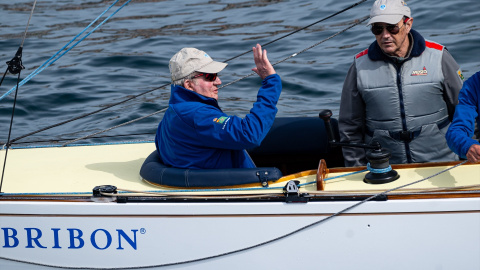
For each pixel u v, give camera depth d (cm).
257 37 3525
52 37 3916
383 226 1241
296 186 1252
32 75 1502
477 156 1206
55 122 2564
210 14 4191
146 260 1311
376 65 1398
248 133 1276
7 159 1597
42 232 1321
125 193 1338
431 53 1378
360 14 3666
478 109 1291
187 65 1322
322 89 2702
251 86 2819
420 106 1385
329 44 3247
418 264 1250
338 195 1241
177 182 1342
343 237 1257
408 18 1364
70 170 1512
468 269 1240
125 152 1628
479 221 1214
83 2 4872
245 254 1286
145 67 3238
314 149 1574
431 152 1411
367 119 1438
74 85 2973
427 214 1224
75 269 1334
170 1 4703
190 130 1319
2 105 2708
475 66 2736
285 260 1282
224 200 1266
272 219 1260
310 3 4084
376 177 1301
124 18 4300
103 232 1306
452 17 3338
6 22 4316
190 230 1284
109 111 2623
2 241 1338
